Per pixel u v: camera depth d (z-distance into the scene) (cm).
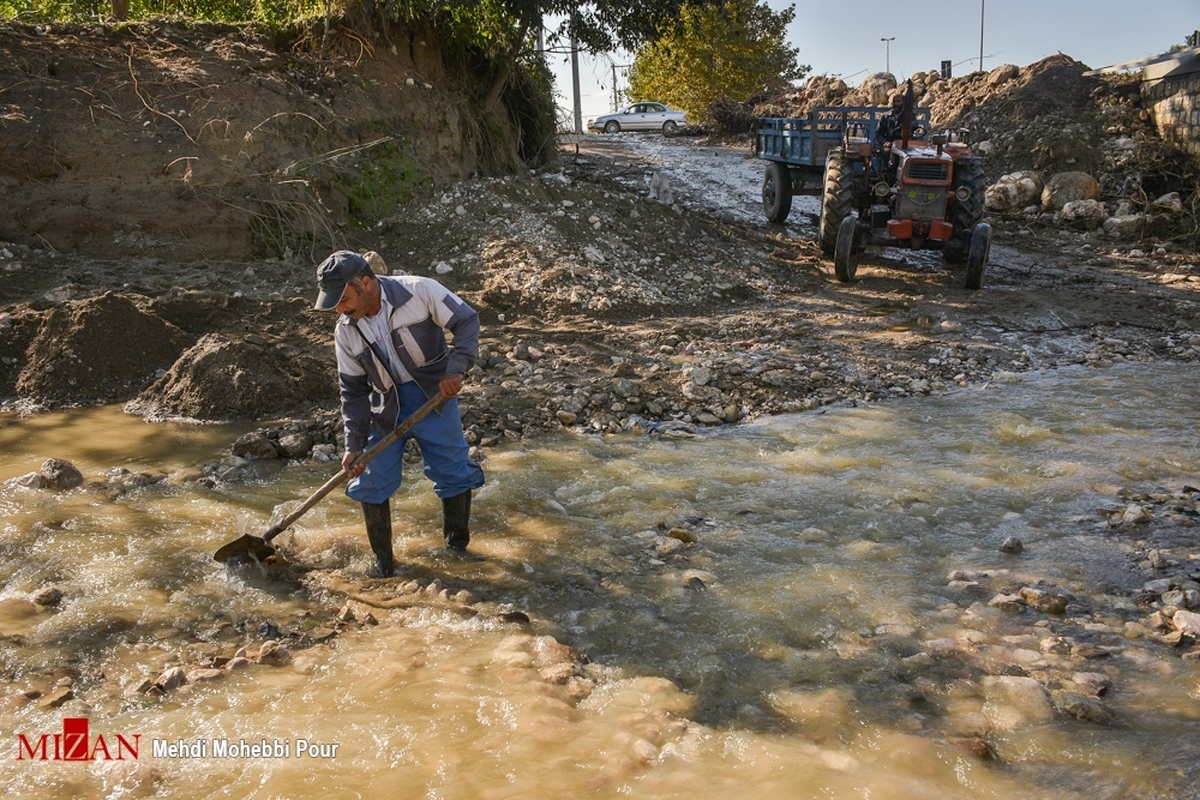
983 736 329
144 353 742
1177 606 414
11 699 346
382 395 440
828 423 694
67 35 1065
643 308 985
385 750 319
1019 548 482
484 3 1320
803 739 327
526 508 539
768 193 1527
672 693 355
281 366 721
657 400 726
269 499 547
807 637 399
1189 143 1727
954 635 399
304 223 1027
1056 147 1777
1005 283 1193
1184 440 651
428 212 1125
